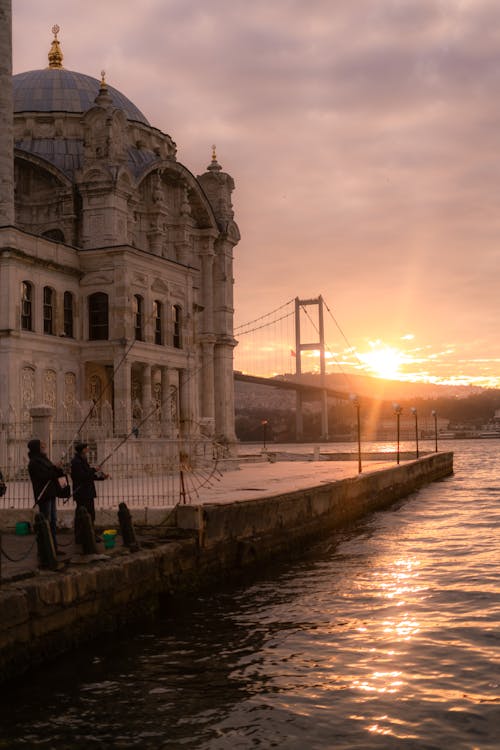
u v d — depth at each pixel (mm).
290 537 30234
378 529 36875
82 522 18688
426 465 70625
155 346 48688
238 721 13070
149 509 23703
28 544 21547
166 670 15625
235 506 25672
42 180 52344
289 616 19844
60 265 44812
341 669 15523
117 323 45812
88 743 12344
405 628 18375
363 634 17938
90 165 49406
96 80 64125
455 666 15523
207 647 17188
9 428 34625
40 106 59188
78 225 51094
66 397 45062
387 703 13703
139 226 55781
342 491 38500
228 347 65438
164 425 46531
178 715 13359
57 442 38688
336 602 21219
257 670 15578
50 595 16031
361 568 26312
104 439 38531
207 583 23484
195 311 56750
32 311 42781
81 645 17000
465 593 21750
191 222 62188
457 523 38719
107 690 14516
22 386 41344
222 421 64500
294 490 31547
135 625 19109
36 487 19938
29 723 13078
